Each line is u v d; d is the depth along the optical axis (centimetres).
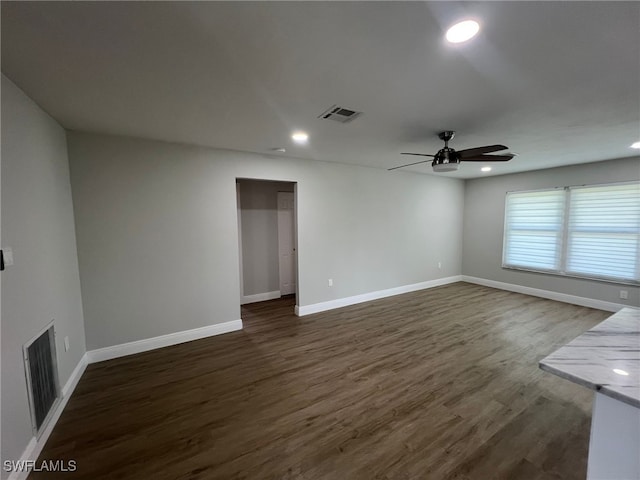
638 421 111
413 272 576
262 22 127
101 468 169
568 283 492
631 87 192
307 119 252
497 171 539
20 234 175
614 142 330
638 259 417
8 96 171
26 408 169
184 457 176
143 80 180
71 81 179
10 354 156
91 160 286
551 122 261
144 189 313
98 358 297
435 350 319
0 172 158
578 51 151
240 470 167
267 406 225
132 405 227
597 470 123
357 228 490
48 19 122
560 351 139
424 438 191
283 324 402
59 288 231
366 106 222
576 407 222
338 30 133
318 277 454
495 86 190
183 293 342
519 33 135
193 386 253
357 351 318
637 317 186
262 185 520
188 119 250
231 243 371
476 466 169
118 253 303
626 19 125
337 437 192
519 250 559
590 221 461
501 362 292
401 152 376
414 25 130
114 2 113
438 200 604
